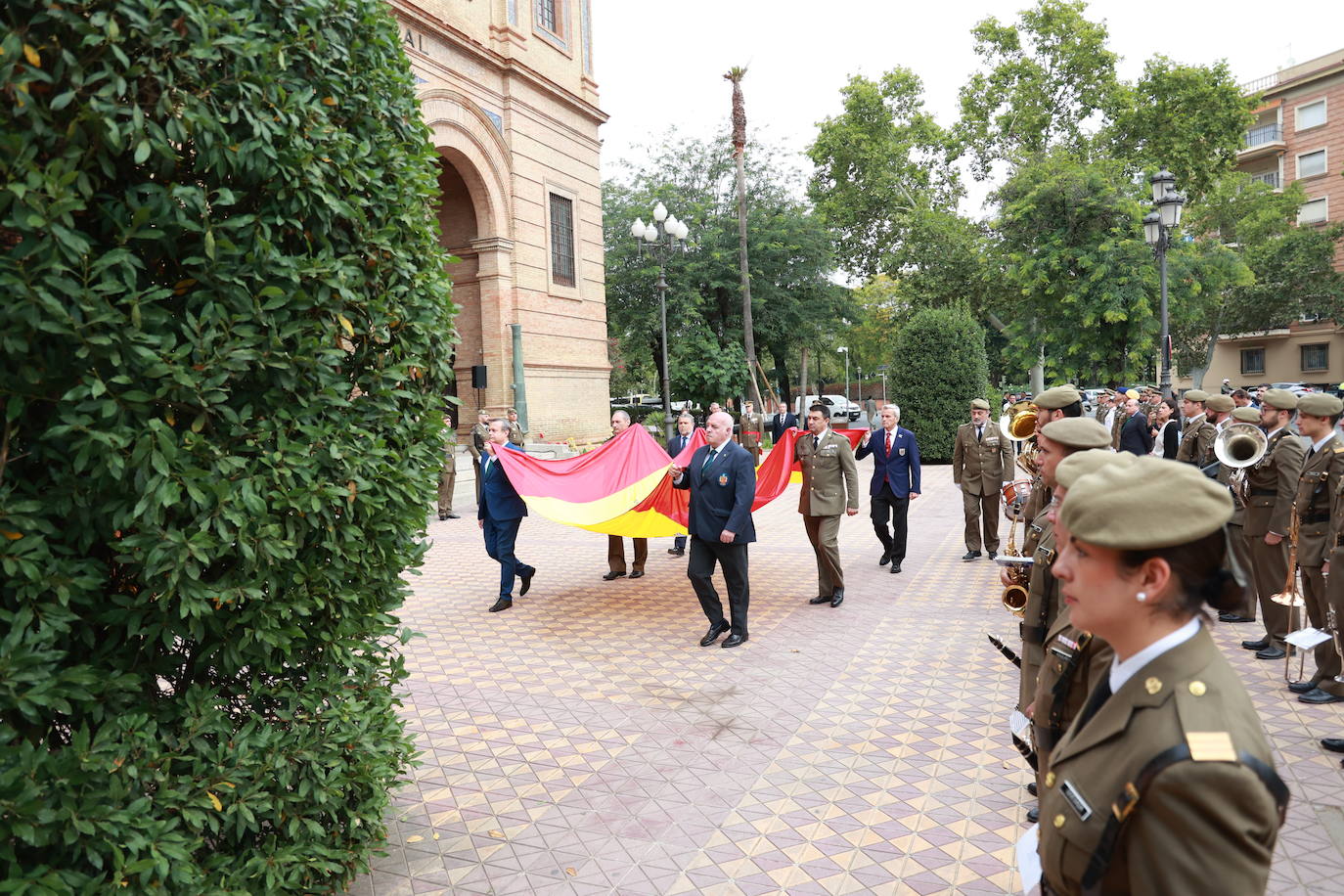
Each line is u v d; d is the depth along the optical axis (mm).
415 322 3527
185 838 2584
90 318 2311
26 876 2193
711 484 7227
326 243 3072
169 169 2531
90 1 2291
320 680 3223
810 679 6348
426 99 17906
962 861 3814
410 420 3617
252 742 2922
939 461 22531
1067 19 33125
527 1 21219
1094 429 3357
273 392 2932
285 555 2854
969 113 35562
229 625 2824
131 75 2373
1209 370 48750
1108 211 23562
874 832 4086
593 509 8914
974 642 7152
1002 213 25406
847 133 38562
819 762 4891
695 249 29656
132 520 2461
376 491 3363
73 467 2426
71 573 2383
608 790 4602
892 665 6605
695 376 29016
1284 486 6023
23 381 2301
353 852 3383
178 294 2777
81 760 2328
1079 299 23188
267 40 2871
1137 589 1562
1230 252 25469
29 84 2270
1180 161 33000
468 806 4449
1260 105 45094
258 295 2756
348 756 3338
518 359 20594
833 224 39781
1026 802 4352
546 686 6340
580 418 23359
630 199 31453
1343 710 5344
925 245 32781
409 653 7215
